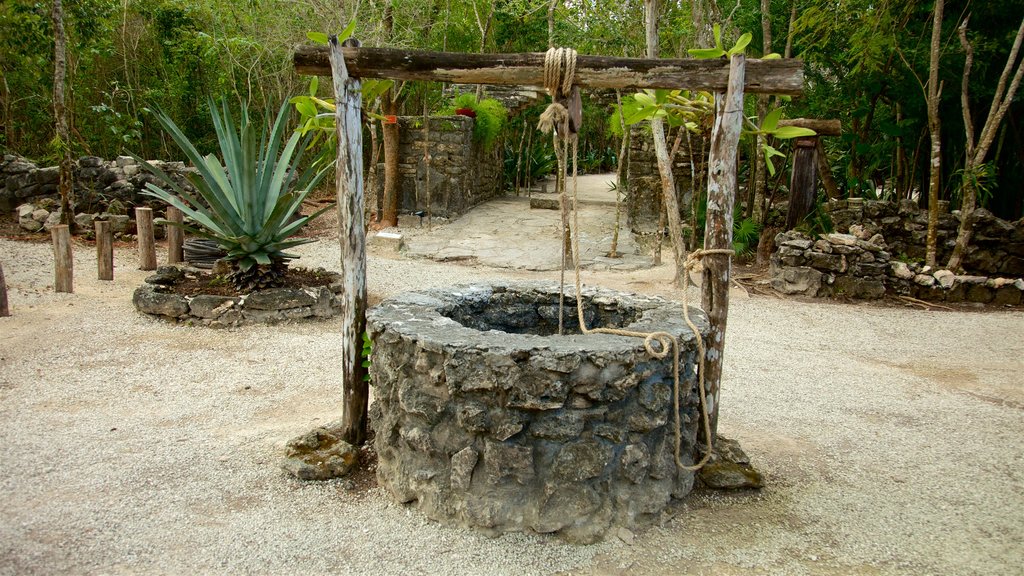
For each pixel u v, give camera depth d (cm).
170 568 266
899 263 823
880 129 973
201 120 1379
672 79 315
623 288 817
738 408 475
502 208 1438
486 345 276
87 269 803
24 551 269
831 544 302
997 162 971
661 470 301
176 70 1327
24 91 1233
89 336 568
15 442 368
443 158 1255
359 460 353
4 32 1098
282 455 364
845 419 458
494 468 281
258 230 641
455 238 1098
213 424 412
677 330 310
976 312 773
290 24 1166
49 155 1169
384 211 1209
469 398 280
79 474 336
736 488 341
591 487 286
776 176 1057
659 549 289
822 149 1009
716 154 325
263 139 640
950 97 902
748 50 1087
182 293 636
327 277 703
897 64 909
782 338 659
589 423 283
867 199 954
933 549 301
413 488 304
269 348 566
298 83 1353
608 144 2525
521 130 1786
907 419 460
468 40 1493
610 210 1420
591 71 312
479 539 285
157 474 340
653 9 708
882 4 829
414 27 1191
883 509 335
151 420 412
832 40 955
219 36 1230
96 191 1016
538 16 1504
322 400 460
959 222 882
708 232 335
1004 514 332
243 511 309
